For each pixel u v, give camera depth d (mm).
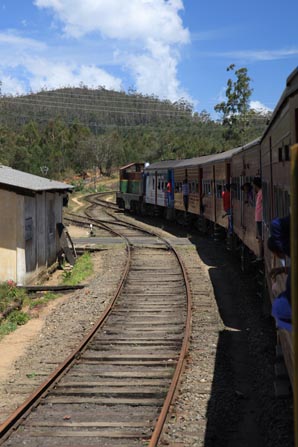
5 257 16906
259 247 11516
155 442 6203
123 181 49062
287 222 3967
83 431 6738
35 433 6711
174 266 19094
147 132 133125
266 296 11359
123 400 7691
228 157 20062
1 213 16844
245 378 8672
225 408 7465
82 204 56125
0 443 6441
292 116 5199
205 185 26906
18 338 11812
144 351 10000
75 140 107062
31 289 16625
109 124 172750
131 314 12719
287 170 5898
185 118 166500
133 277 17203
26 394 8125
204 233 27984
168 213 35969
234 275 16906
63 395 7988
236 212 17797
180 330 11305
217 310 12898
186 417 7105
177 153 89062
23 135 111688
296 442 3088
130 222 38156
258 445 6473
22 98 169625
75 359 9586
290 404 7191
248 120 71438
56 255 22531
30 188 16500
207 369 8961
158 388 8172
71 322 12383
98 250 24547
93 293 15227
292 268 3064
